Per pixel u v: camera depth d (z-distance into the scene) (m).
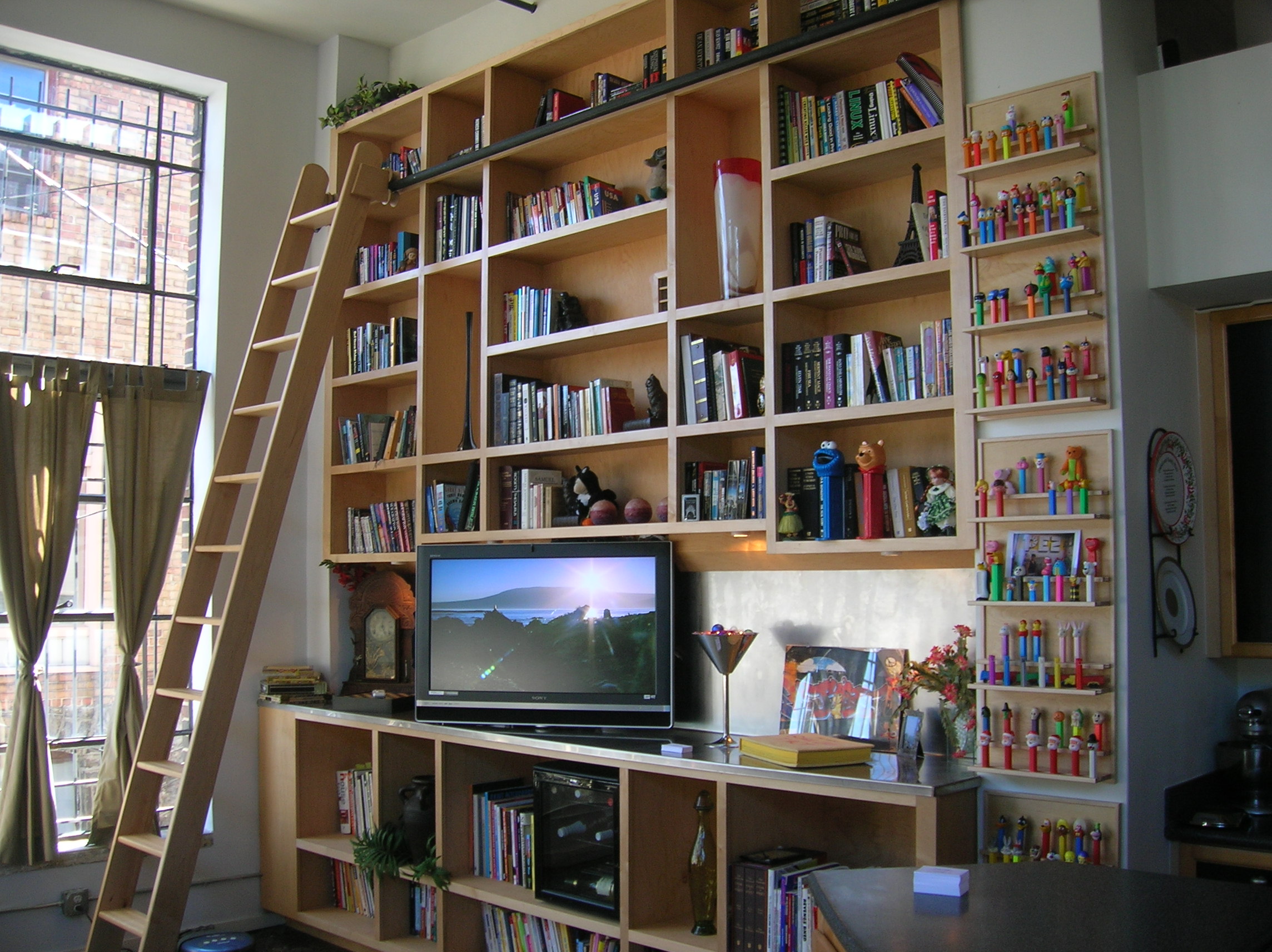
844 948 1.62
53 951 4.24
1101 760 2.73
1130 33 3.05
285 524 5.07
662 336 3.93
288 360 5.16
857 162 3.29
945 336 3.09
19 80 4.61
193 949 3.96
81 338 4.69
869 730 3.30
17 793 4.21
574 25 4.03
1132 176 2.99
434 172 4.50
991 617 2.94
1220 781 3.20
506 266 4.36
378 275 4.90
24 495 4.30
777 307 3.43
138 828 3.85
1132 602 2.80
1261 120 2.90
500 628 4.02
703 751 3.34
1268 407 3.28
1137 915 1.68
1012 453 2.93
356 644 4.87
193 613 3.98
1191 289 3.09
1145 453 2.94
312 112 5.28
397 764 4.25
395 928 4.19
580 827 3.56
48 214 4.64
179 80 4.92
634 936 3.30
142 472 4.58
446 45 5.05
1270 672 3.43
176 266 4.97
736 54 3.62
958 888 1.78
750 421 3.45
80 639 4.55
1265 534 3.29
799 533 3.33
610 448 4.02
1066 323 2.84
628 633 3.80
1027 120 2.95
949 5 3.10
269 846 4.75
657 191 3.73
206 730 3.65
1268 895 1.79
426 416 4.53
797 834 3.34
